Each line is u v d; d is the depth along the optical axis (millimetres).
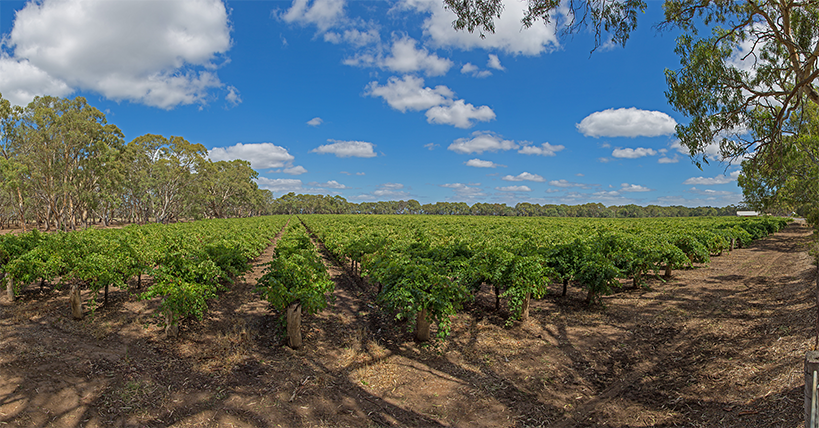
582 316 9117
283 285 7164
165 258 8234
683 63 10312
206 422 4613
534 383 5848
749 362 5812
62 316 8250
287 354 6758
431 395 5453
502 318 8969
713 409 4742
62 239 12109
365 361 6551
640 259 11016
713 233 17203
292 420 4746
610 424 4719
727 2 9414
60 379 5344
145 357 6336
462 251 10609
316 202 154125
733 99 10133
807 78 8445
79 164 43656
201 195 67500
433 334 7859
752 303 9547
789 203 18969
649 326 8297
